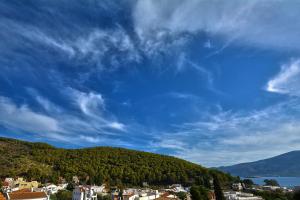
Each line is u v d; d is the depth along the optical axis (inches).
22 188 6264.8
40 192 4817.9
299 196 3973.9
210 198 5851.4
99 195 6333.7
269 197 6338.6
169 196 5895.7
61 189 6855.3
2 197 3659.0
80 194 5531.5
